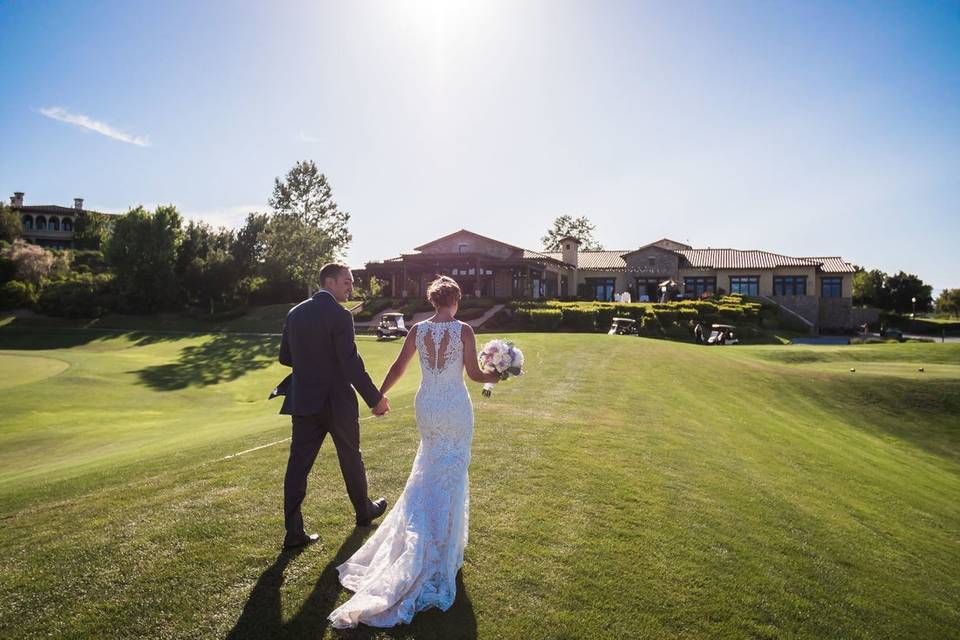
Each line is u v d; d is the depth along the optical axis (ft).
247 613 10.37
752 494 19.85
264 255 189.16
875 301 243.60
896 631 12.07
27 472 24.20
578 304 124.16
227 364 77.66
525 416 27.66
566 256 181.57
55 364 73.61
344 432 13.34
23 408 46.19
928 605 13.84
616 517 15.44
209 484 16.92
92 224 240.32
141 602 10.70
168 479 17.60
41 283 170.09
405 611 10.23
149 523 14.07
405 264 154.30
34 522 14.35
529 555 12.84
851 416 48.70
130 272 171.53
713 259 176.96
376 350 81.61
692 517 16.15
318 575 11.69
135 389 58.03
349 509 15.14
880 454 38.01
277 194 219.61
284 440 22.91
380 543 12.10
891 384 55.36
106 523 14.12
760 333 117.80
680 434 28.22
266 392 57.98
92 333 129.49
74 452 31.45
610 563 12.79
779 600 12.25
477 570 12.09
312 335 13.00
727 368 58.90
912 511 24.49
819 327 163.84
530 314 114.42
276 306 172.76
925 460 40.14
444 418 11.75
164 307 175.83
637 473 19.69
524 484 17.48
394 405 30.60
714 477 21.02
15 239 190.70
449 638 9.83
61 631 9.85
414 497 11.48
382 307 142.00
